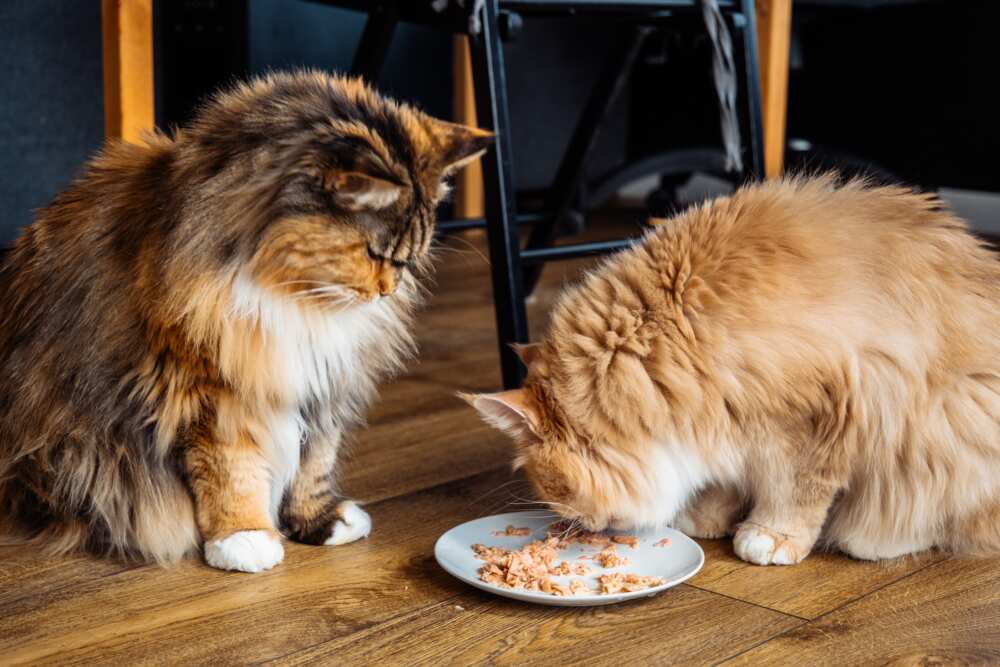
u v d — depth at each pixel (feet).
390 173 4.46
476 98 6.31
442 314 10.44
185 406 4.63
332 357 4.76
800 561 4.95
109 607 4.42
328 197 4.34
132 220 4.69
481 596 4.58
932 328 4.77
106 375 4.66
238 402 4.63
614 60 8.58
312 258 4.40
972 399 4.81
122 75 6.40
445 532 5.21
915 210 5.15
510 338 6.48
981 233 14.44
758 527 4.99
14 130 7.50
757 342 4.56
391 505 5.65
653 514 4.83
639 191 19.10
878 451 4.76
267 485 4.91
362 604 4.49
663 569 4.76
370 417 7.16
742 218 4.92
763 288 4.61
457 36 13.71
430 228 4.93
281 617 4.36
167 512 4.81
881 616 4.40
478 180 14.64
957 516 4.91
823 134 14.30
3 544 5.03
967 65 12.75
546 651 4.09
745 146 7.52
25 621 4.28
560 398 4.74
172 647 4.09
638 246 5.18
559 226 9.43
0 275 5.25
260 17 10.23
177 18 10.32
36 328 4.84
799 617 4.39
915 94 13.32
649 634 4.23
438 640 4.18
